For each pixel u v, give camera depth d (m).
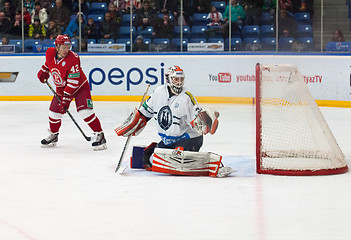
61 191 6.23
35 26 19.06
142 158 7.48
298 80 8.05
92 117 9.36
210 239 4.46
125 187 6.40
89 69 18.59
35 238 4.52
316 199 5.79
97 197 5.93
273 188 6.30
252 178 6.88
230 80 17.80
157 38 18.81
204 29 18.66
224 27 18.52
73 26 19.08
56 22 19.08
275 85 8.60
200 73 18.00
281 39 18.20
